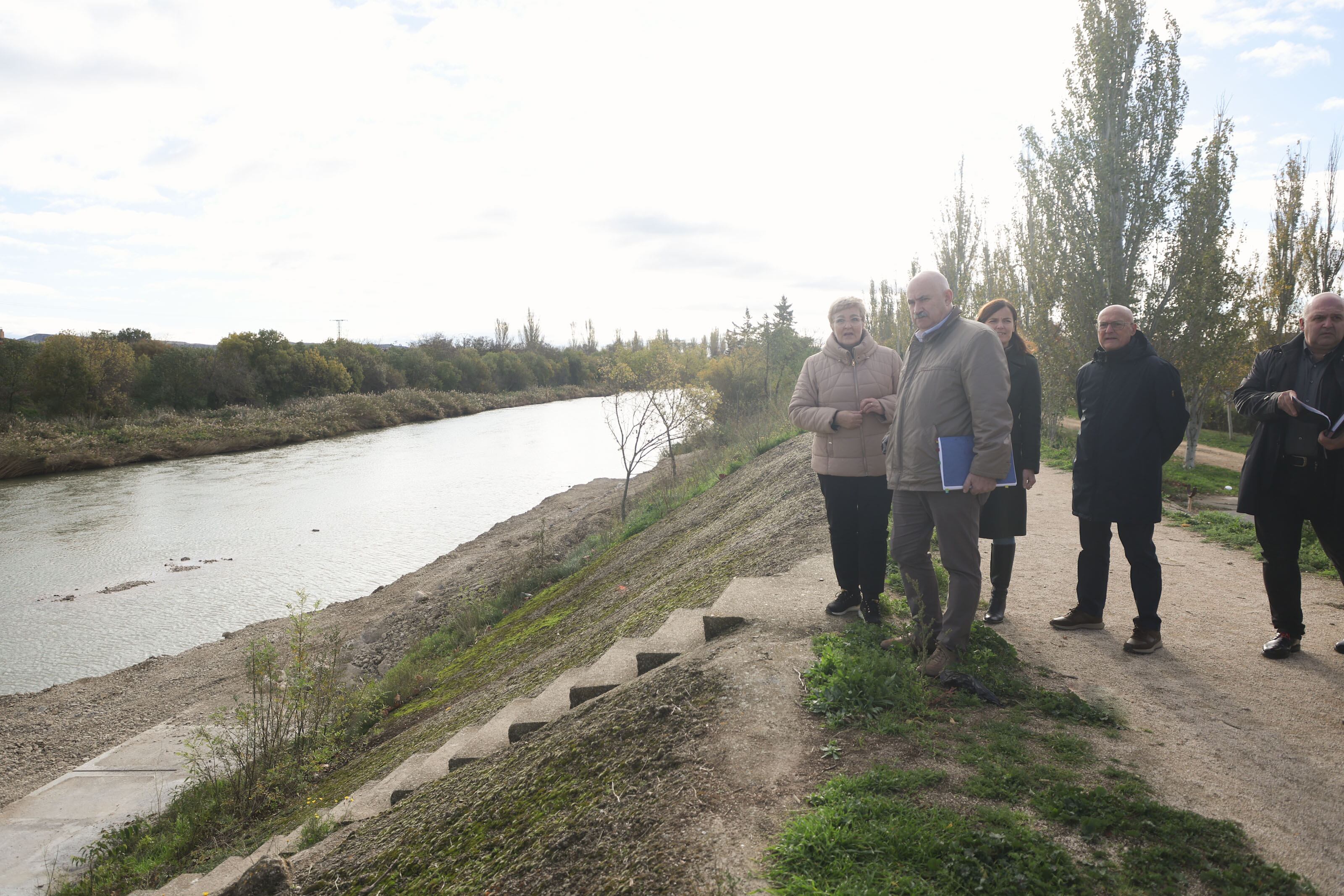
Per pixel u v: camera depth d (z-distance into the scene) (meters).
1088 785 2.83
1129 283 15.98
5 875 6.67
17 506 25.69
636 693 4.22
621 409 27.11
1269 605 4.62
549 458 38.50
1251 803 2.76
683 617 5.80
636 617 8.02
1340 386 4.02
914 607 4.12
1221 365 15.55
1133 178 15.45
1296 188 19.72
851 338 4.61
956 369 3.65
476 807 3.89
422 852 3.72
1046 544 7.33
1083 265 16.34
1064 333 17.25
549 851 2.96
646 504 18.97
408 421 61.72
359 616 14.69
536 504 26.28
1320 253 19.62
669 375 21.17
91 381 42.41
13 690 11.52
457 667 10.44
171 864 6.31
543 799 3.53
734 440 23.89
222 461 37.88
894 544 4.04
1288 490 4.20
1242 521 8.32
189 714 10.30
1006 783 2.81
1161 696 3.74
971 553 3.75
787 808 2.70
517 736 5.09
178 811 7.34
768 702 3.56
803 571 6.03
